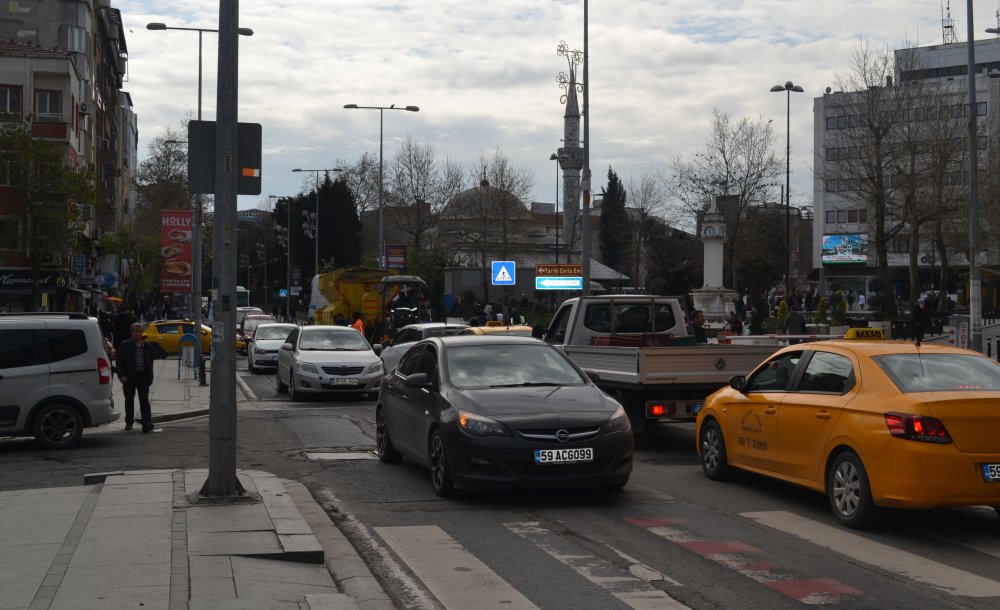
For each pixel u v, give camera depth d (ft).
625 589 22.08
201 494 30.07
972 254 85.40
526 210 242.78
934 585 22.34
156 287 268.41
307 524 27.14
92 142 203.62
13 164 128.67
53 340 48.24
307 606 19.93
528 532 28.12
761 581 22.70
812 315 152.46
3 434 47.01
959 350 29.86
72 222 135.33
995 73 263.90
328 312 144.97
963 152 139.23
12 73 158.30
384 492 34.68
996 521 29.40
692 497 33.47
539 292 209.26
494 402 32.55
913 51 151.74
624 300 53.62
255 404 71.15
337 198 330.95
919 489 25.81
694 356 42.39
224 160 30.01
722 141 167.63
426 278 221.66
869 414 27.58
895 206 139.03
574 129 311.06
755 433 33.58
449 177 243.19
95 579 21.01
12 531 25.68
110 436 53.21
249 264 409.49
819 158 183.42
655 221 328.90
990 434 26.07
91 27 202.80
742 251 190.19
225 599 19.80
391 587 22.39
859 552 25.52
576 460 31.24
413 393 37.01
